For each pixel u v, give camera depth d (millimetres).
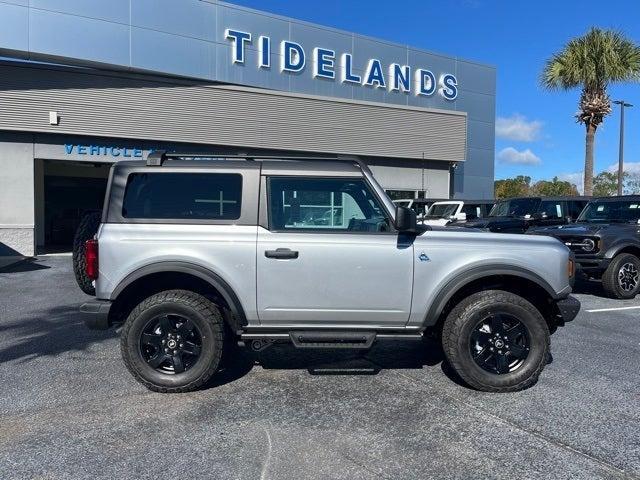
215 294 4980
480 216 16344
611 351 6188
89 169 22281
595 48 21094
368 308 4777
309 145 20000
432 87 23750
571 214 13414
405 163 22453
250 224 4762
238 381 5125
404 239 4789
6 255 16078
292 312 4770
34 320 7762
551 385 5016
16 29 15500
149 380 4742
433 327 5262
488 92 25812
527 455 3666
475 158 25578
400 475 3410
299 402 4605
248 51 19078
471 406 4516
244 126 18781
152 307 4711
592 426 4125
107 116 16828
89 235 5359
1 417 4301
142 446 3799
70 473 3428
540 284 4824
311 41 20516
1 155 15914
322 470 3469
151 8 17094
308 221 4887
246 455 3666
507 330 4832
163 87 17531
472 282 5051
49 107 16141
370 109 21156
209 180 4859
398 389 4914
